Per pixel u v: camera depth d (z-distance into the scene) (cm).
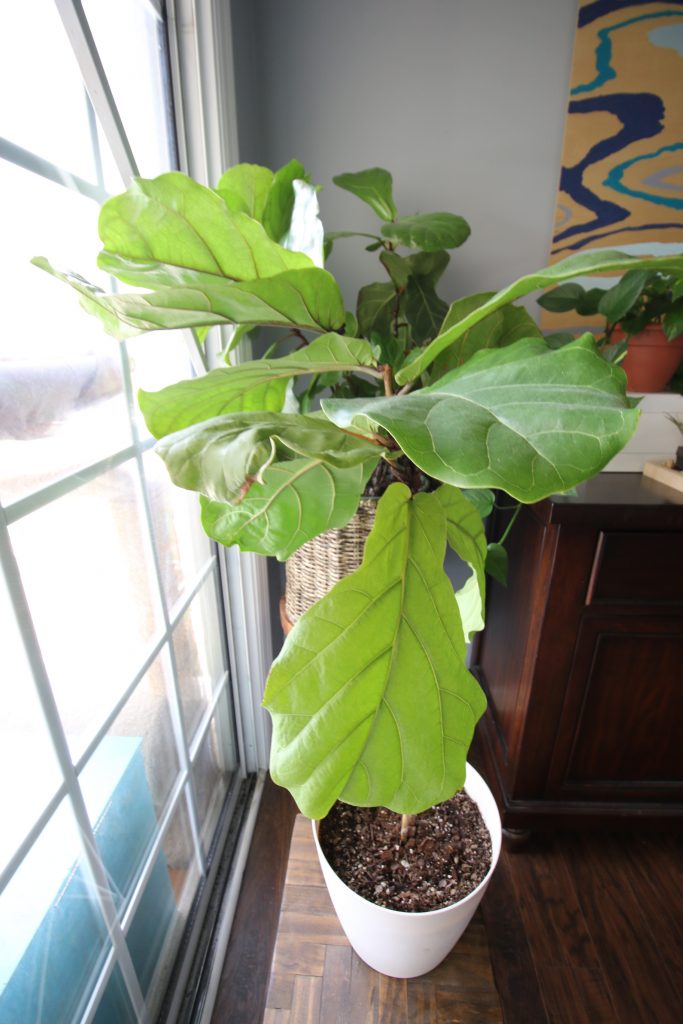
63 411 56
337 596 43
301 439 39
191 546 92
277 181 64
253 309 50
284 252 48
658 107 105
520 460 28
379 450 42
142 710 74
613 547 82
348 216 117
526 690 96
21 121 49
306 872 82
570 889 101
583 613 87
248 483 36
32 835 49
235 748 120
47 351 53
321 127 111
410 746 44
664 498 83
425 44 105
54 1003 53
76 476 58
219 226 44
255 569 106
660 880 103
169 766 83
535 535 95
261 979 85
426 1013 66
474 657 141
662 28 100
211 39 75
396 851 69
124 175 64
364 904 59
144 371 74
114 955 63
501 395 33
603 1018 82
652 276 86
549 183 113
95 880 59
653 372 96
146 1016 73
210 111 78
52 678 55
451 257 119
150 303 44
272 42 105
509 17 102
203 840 100
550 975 87
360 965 71
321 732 42
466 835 71
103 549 64
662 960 89
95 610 63
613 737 97
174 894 85
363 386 91
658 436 96
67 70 55
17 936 48
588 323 120
